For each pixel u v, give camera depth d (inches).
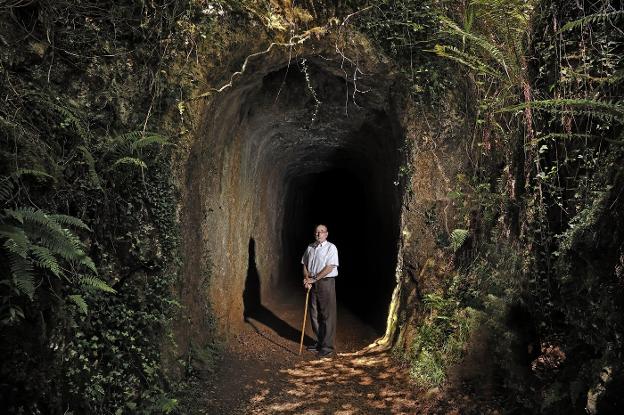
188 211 191.8
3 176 115.0
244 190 305.7
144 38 167.5
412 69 224.5
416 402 189.9
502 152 201.2
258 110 281.3
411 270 245.6
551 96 168.4
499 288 183.6
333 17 210.5
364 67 228.2
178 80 174.9
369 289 449.7
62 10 149.2
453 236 212.8
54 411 115.6
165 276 165.6
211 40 181.2
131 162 153.7
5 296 104.0
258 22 191.2
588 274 132.6
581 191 144.3
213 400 185.9
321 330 272.7
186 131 178.7
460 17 213.8
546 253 159.3
